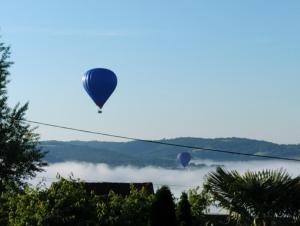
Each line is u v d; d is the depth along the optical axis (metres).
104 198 34.78
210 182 38.47
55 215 31.88
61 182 33.22
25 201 32.59
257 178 38.41
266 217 38.44
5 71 55.66
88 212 32.62
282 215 38.66
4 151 53.94
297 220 38.62
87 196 33.19
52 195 32.47
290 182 38.44
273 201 38.19
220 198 38.44
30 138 55.91
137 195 34.53
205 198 37.84
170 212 29.33
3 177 53.75
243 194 38.12
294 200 38.31
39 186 33.03
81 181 34.09
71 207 32.25
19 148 54.31
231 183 38.28
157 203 29.39
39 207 31.77
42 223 31.61
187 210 32.69
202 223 37.75
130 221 33.25
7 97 55.62
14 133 55.22
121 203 33.97
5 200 35.12
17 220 31.91
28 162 54.75
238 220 38.75
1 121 55.25
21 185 53.88
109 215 33.16
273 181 38.25
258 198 38.12
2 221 33.75
